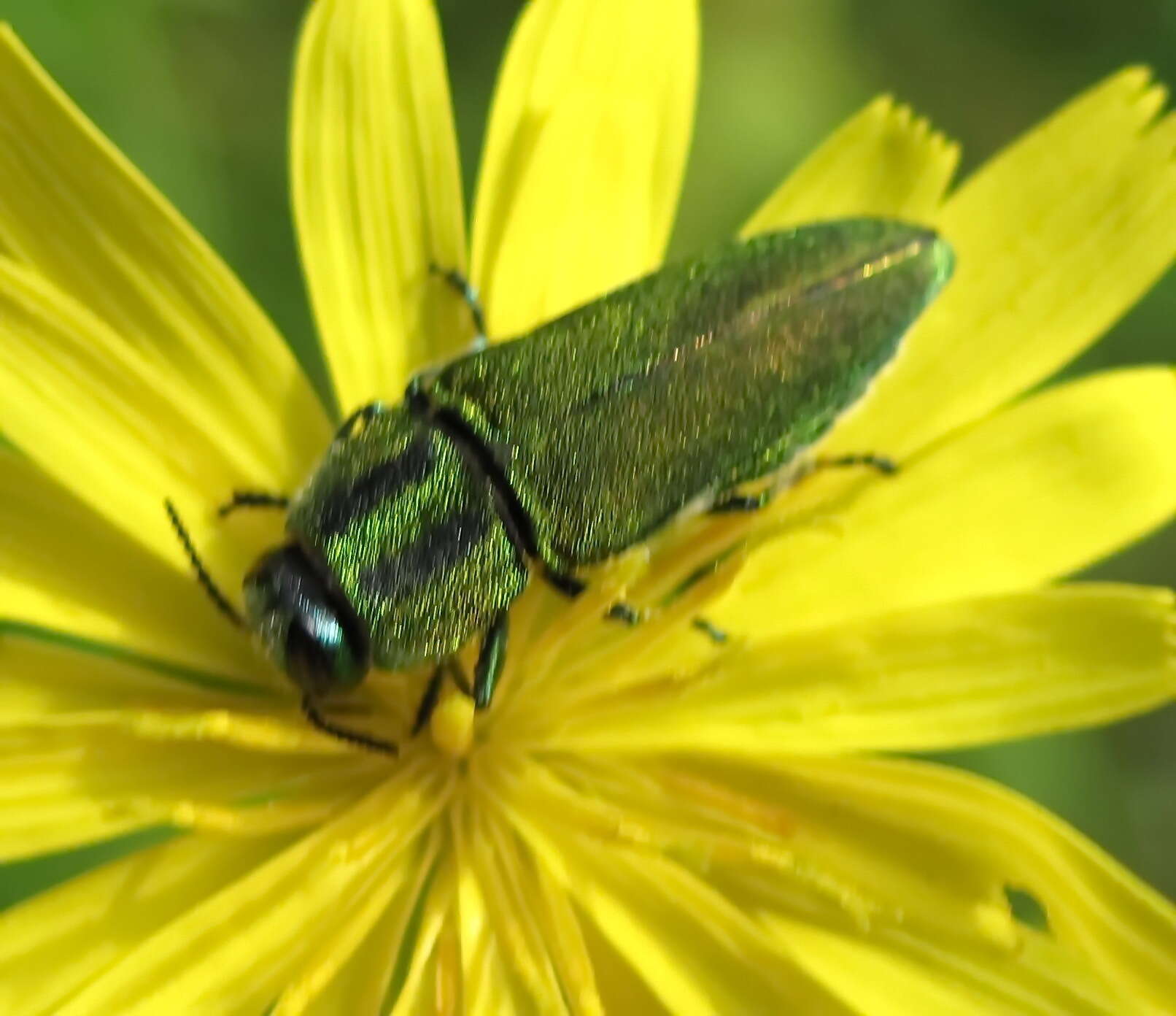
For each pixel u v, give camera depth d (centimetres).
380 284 6
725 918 6
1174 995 6
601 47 6
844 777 6
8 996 6
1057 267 6
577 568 6
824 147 6
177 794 6
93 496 6
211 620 6
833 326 6
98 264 6
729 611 6
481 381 6
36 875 6
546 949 6
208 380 6
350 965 6
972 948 6
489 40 7
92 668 6
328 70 6
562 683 6
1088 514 6
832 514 6
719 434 6
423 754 6
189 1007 6
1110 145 6
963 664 6
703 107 7
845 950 6
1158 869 7
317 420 6
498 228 6
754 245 6
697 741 6
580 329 6
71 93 7
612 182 6
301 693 6
